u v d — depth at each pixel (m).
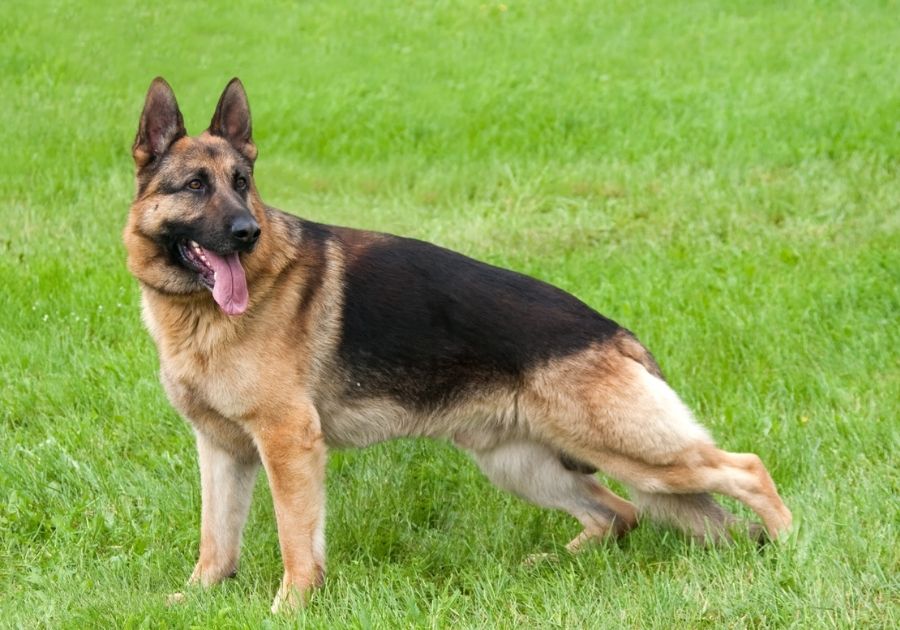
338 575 6.44
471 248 11.41
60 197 12.65
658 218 12.05
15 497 7.31
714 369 8.69
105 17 20.23
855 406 8.00
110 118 15.22
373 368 6.41
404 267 6.53
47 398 8.56
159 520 7.18
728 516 6.55
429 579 6.54
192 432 8.10
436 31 20.66
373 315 6.40
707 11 21.23
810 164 13.23
